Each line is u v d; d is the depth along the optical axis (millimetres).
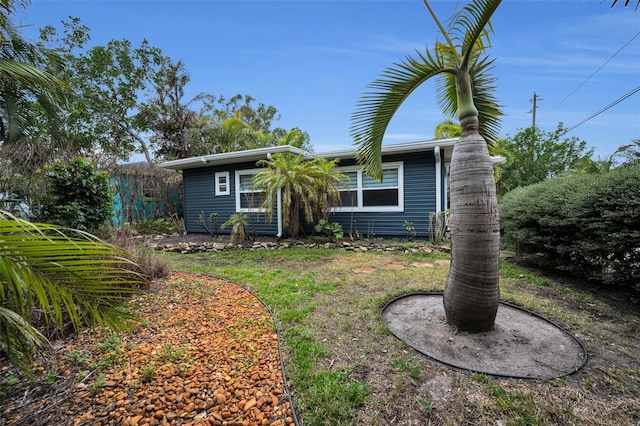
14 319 1317
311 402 1626
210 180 9102
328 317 2760
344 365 1970
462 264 2293
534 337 2293
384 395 1673
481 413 1523
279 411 1588
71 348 2236
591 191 3391
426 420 1491
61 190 5051
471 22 2137
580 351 2090
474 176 2215
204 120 14656
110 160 9406
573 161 14422
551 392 1659
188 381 1856
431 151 6707
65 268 1108
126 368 2000
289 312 2889
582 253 3613
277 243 6906
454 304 2354
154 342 2363
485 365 1939
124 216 9438
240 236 7715
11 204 4762
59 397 1715
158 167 10281
